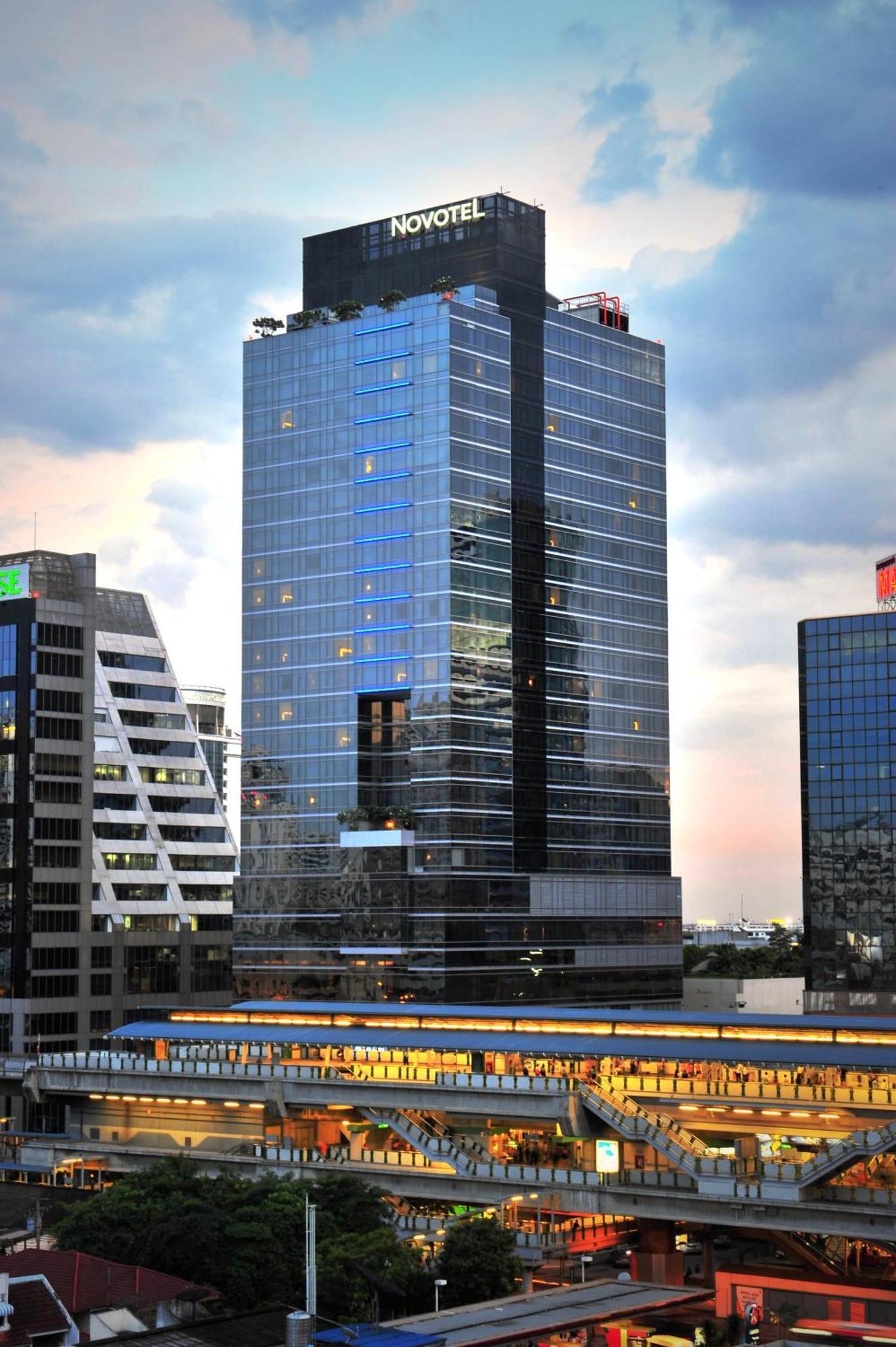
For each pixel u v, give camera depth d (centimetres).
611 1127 16388
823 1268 14875
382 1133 18200
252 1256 12875
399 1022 19500
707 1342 12238
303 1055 19025
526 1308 11844
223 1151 19075
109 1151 19488
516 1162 17075
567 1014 18525
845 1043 16675
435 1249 13788
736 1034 17212
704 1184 14875
